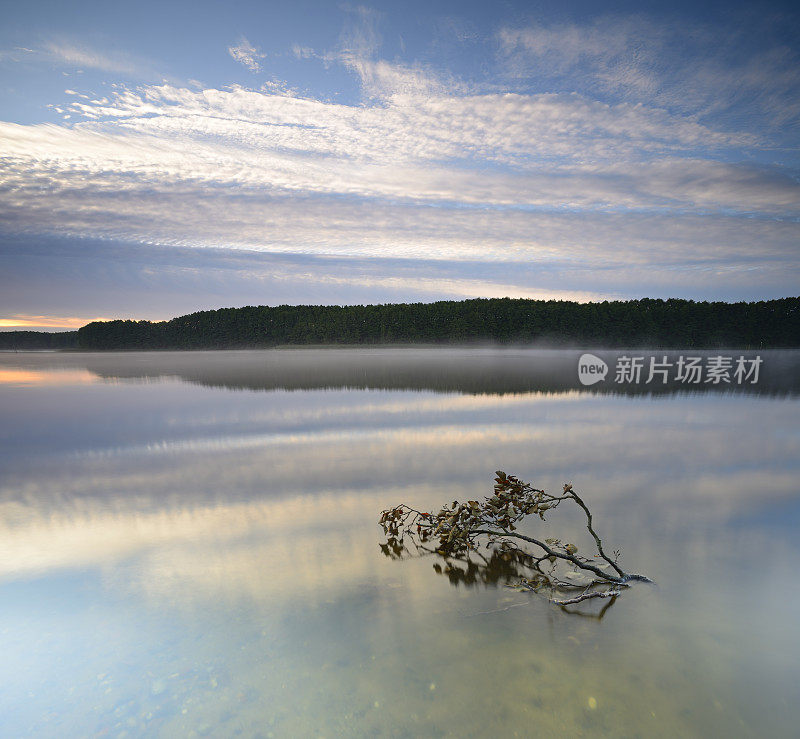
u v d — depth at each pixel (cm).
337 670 255
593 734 208
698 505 533
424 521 476
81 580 369
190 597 339
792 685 239
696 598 329
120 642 285
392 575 371
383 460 758
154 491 614
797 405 1424
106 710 229
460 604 324
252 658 267
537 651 268
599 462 735
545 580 361
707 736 206
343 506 544
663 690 236
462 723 215
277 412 1312
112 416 1270
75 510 543
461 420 1150
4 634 297
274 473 691
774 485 612
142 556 414
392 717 220
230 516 514
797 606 318
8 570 388
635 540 436
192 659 268
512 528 430
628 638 281
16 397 1759
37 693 243
